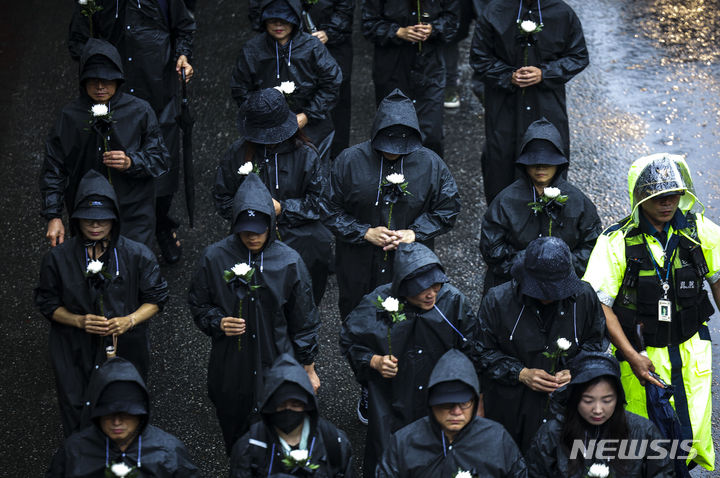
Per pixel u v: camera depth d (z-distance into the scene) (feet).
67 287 79.87
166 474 67.51
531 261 72.95
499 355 75.46
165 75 110.11
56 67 143.54
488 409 77.00
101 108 92.73
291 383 66.18
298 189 91.97
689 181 77.30
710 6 152.66
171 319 103.30
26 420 91.35
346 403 92.94
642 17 151.23
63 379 80.79
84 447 67.51
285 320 80.12
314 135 106.73
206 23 153.58
